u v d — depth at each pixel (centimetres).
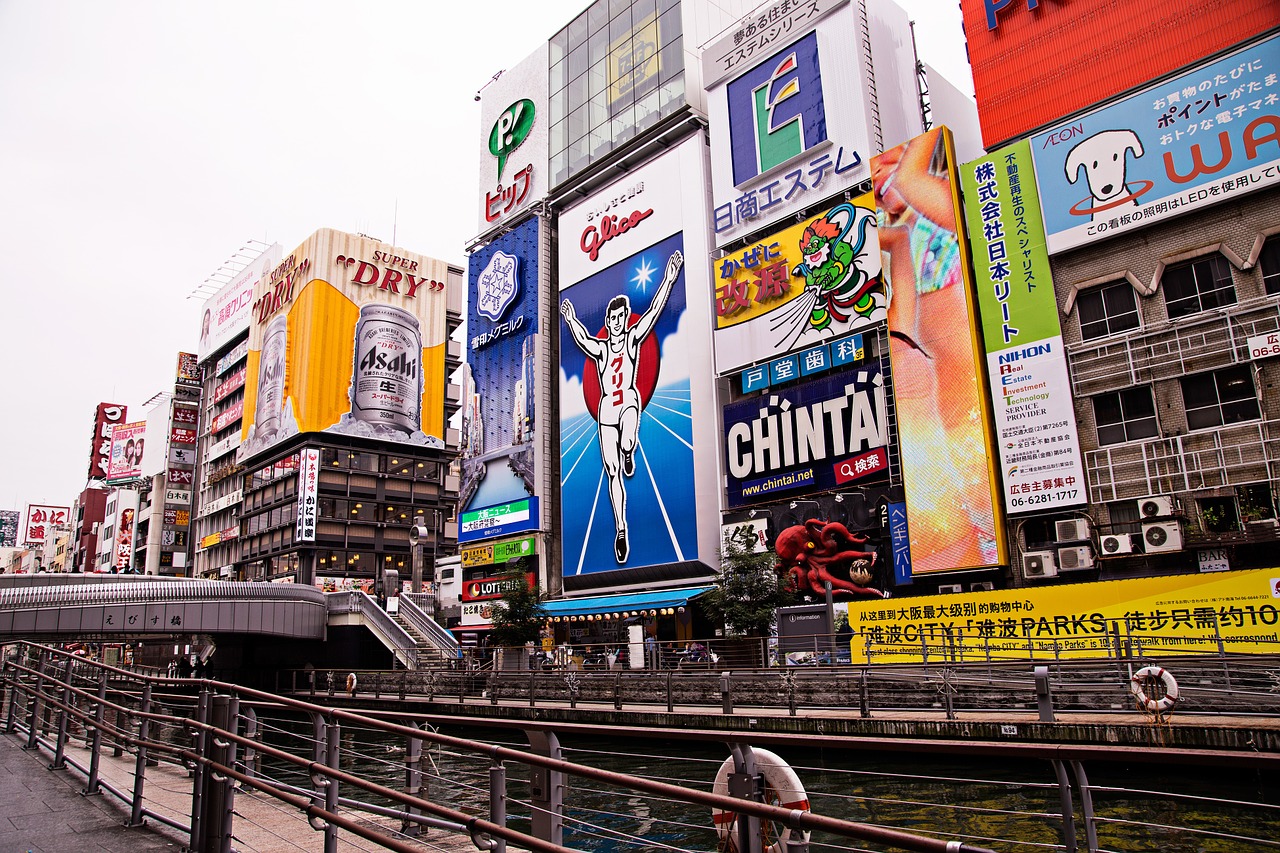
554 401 6762
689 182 5825
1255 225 3222
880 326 4469
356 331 10056
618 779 481
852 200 4719
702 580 5166
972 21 4209
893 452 4272
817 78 5197
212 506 11706
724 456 5222
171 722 937
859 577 4131
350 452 9688
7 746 1563
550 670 3950
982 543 3734
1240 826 1396
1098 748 461
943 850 333
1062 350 3606
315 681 5441
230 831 805
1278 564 3014
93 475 15512
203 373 13025
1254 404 3153
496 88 7925
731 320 5209
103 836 905
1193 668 2058
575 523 6047
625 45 6644
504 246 7288
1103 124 3622
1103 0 3812
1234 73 3338
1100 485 3450
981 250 3903
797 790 527
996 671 2383
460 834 909
